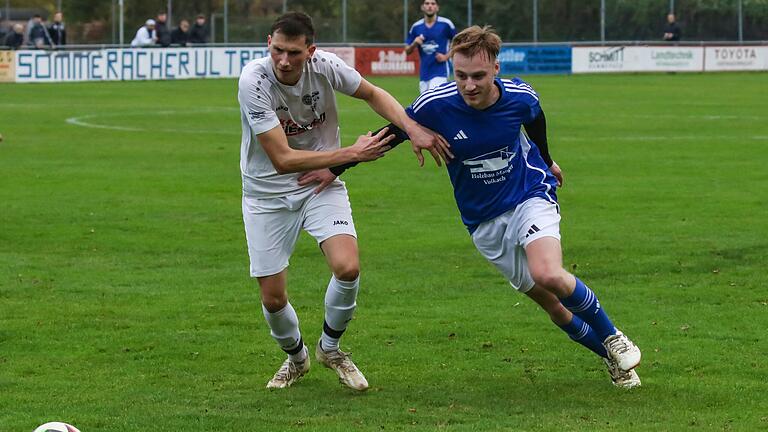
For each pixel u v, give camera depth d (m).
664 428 15.88
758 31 131.12
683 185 42.59
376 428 16.03
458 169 18.00
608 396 17.75
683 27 130.50
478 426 16.05
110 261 29.55
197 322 23.23
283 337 18.44
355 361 20.22
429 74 65.19
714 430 15.80
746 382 18.55
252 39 121.50
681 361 19.92
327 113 18.22
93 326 22.84
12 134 61.06
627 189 41.69
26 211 36.97
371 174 46.03
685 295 25.39
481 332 22.23
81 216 36.12
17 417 16.62
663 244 31.23
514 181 17.91
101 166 48.59
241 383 18.86
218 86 101.19
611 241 31.72
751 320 23.03
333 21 124.81
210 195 40.84
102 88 97.75
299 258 30.08
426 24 64.56
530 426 16.06
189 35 113.56
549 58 123.50
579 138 59.41
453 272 28.16
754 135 60.41
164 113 74.88
